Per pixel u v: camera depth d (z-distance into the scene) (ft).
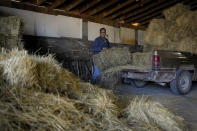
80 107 5.33
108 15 25.43
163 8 25.54
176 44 19.20
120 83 16.63
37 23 18.47
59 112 4.50
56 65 6.26
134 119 6.05
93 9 22.63
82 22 22.65
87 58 22.98
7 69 4.65
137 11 24.58
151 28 21.76
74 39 21.79
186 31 19.81
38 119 3.92
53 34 19.85
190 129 6.84
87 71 22.15
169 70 13.03
